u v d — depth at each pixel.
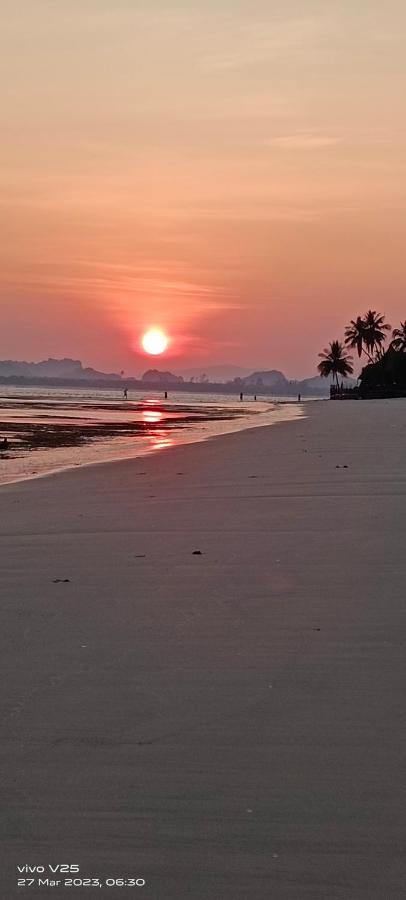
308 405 111.00
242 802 3.89
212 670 5.70
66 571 9.14
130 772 4.20
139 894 3.27
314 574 8.62
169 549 10.30
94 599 7.82
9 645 6.38
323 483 16.58
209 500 14.81
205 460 23.42
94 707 5.06
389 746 4.43
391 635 6.41
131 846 3.57
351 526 11.51
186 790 4.01
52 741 4.58
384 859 3.45
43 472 21.67
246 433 37.31
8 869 3.44
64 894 3.28
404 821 3.71
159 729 4.71
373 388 154.50
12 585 8.50
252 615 7.10
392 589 7.88
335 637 6.40
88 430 43.91
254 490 15.99
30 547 10.65
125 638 6.50
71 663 5.91
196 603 7.57
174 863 3.45
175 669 5.73
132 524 12.35
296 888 3.29
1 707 5.09
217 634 6.56
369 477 17.27
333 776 4.12
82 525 12.38
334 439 31.28
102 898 3.26
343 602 7.45
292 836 3.62
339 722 4.75
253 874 3.38
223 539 10.88
